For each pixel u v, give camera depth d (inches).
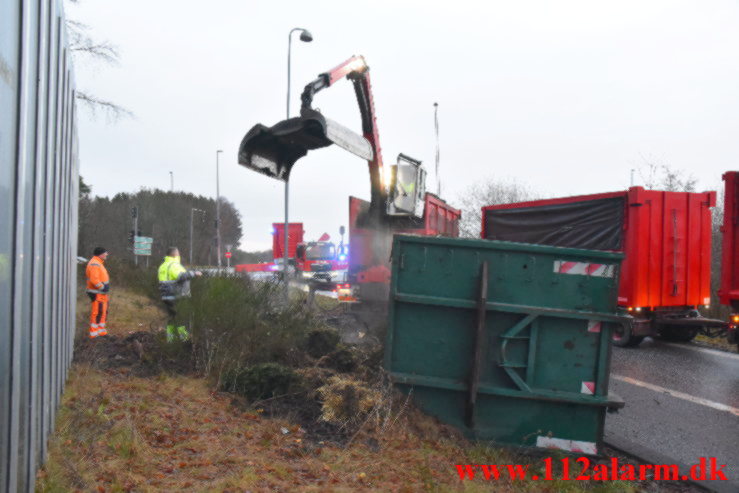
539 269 186.7
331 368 224.4
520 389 183.2
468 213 1202.0
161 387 211.6
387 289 408.5
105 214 1863.9
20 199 92.5
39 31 112.9
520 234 537.0
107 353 263.1
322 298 581.0
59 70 157.0
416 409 189.9
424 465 158.1
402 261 193.2
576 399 181.5
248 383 205.9
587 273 185.2
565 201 486.3
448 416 190.9
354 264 419.5
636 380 318.7
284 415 186.4
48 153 132.1
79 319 371.2
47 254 132.5
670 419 243.8
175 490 128.6
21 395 100.4
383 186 411.2
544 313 183.5
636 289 416.5
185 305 274.4
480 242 188.1
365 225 433.1
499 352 187.6
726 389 297.9
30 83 104.0
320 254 813.2
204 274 455.5
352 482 142.0
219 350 240.1
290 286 506.0
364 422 177.8
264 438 165.6
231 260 2669.8
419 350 193.0
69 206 218.8
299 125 251.9
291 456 155.3
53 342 154.5
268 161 275.9
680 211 434.9
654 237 425.1
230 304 287.0
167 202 2518.5
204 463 145.2
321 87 326.6
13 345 90.1
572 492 153.6
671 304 430.6
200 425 174.1
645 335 425.7
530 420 186.1
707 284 446.3
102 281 313.9
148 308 457.4
